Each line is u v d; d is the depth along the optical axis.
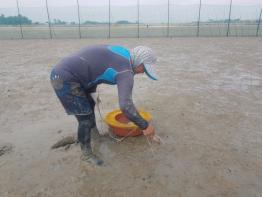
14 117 4.69
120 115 3.99
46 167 3.25
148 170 3.14
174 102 5.28
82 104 2.96
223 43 15.57
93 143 3.66
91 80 2.84
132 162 3.29
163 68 8.66
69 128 4.18
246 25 23.12
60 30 23.84
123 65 2.63
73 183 2.97
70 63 2.80
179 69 8.48
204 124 4.28
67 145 3.68
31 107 5.16
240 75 7.58
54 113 4.83
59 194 2.83
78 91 2.88
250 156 3.41
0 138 3.95
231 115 4.64
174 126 4.20
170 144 3.67
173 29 23.00
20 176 3.11
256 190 2.83
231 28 22.72
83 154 3.33
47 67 8.98
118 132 3.72
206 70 8.30
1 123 4.45
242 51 12.33
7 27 25.77
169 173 3.09
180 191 2.82
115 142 3.69
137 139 3.75
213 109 4.91
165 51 12.52
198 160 3.32
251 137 3.88
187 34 20.92
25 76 7.73
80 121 3.10
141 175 3.06
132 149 3.54
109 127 3.88
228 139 3.82
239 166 3.21
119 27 24.80
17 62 9.98
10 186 2.96
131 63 2.71
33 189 2.90
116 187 2.89
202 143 3.70
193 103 5.22
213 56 11.02
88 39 18.42
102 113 4.72
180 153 3.46
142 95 5.76
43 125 4.34
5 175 3.13
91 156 3.30
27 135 4.02
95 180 3.00
